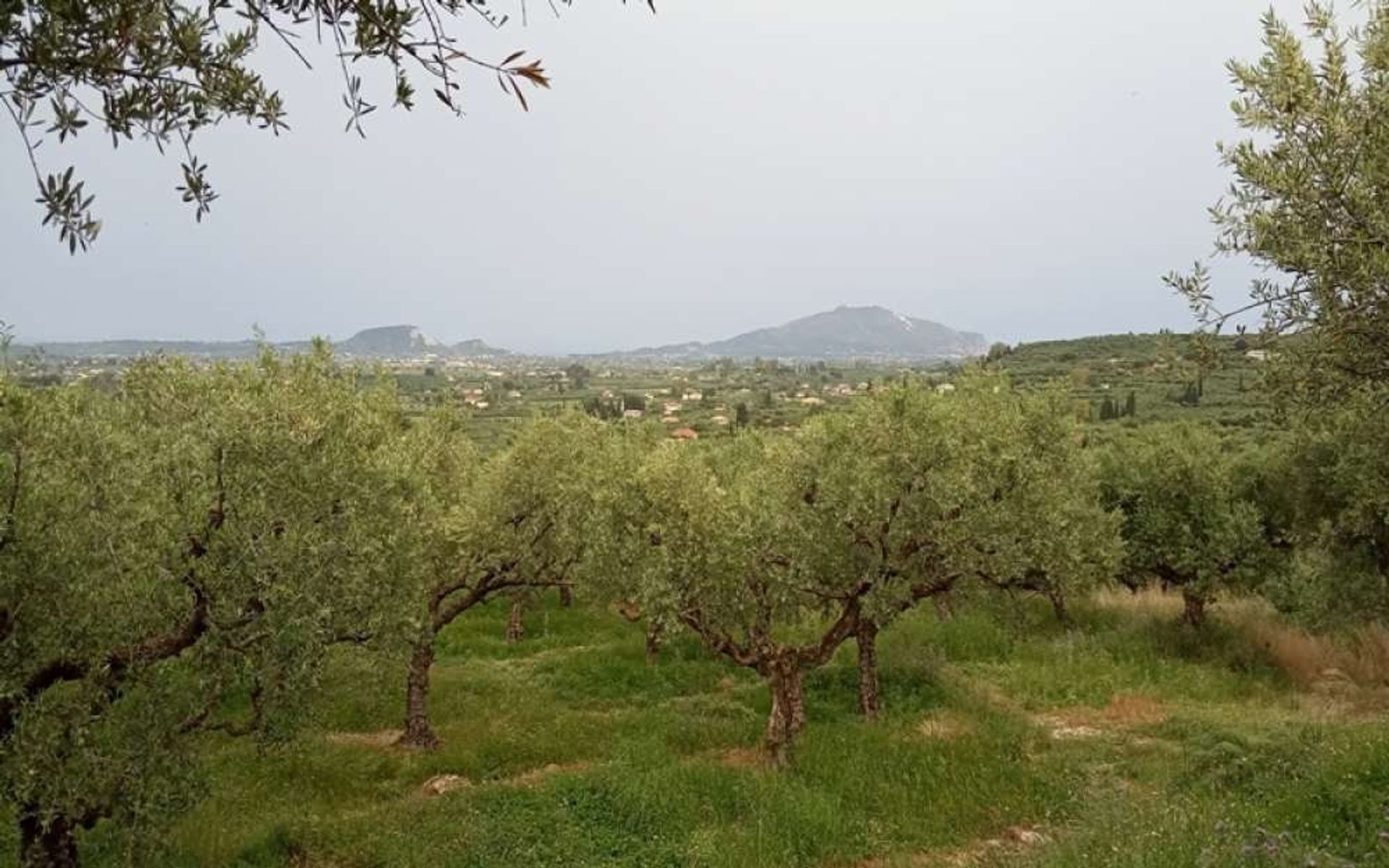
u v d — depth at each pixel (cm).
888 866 1066
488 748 1517
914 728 1570
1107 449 2625
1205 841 790
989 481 1591
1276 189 617
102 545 802
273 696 948
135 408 1023
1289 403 717
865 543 1480
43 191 306
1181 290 689
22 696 785
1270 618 2291
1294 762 1137
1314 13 636
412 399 2306
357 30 326
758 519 1439
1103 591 2773
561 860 1076
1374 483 1538
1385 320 602
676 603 1377
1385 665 1866
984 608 2222
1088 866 828
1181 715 1584
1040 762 1369
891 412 1489
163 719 871
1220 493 2225
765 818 1166
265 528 922
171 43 338
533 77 332
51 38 302
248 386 1095
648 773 1301
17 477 773
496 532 1653
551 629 2552
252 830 1142
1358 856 738
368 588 1123
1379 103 590
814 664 1495
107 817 855
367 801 1312
